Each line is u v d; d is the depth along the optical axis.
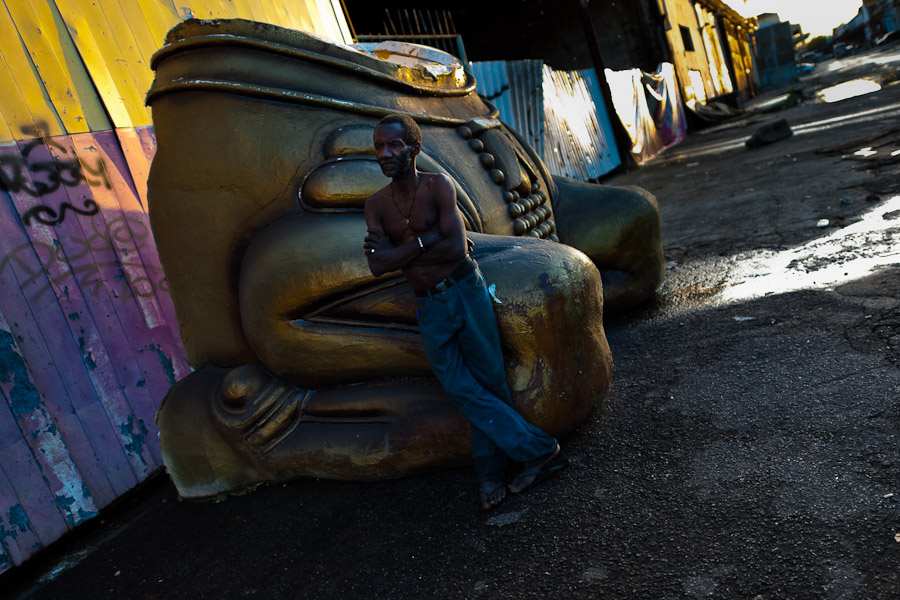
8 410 3.47
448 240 2.58
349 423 3.46
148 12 4.97
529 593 2.33
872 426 2.69
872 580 1.96
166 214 3.68
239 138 3.44
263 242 3.45
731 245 6.18
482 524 2.83
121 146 4.46
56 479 3.64
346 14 7.89
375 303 3.28
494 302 2.91
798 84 39.47
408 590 2.54
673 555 2.30
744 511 2.42
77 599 3.16
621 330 4.75
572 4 21.03
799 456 2.64
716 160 13.04
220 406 3.61
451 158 3.95
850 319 3.74
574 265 3.11
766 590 2.04
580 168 12.90
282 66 3.51
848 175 7.68
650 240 4.95
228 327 3.81
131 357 4.17
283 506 3.47
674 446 2.99
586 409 3.18
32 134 3.86
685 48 26.77
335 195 3.34
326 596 2.64
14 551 3.42
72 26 4.31
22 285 3.62
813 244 5.43
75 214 4.01
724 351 3.84
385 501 3.23
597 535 2.54
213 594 2.87
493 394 2.93
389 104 3.77
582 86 14.09
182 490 3.84
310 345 3.37
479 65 9.83
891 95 15.53
